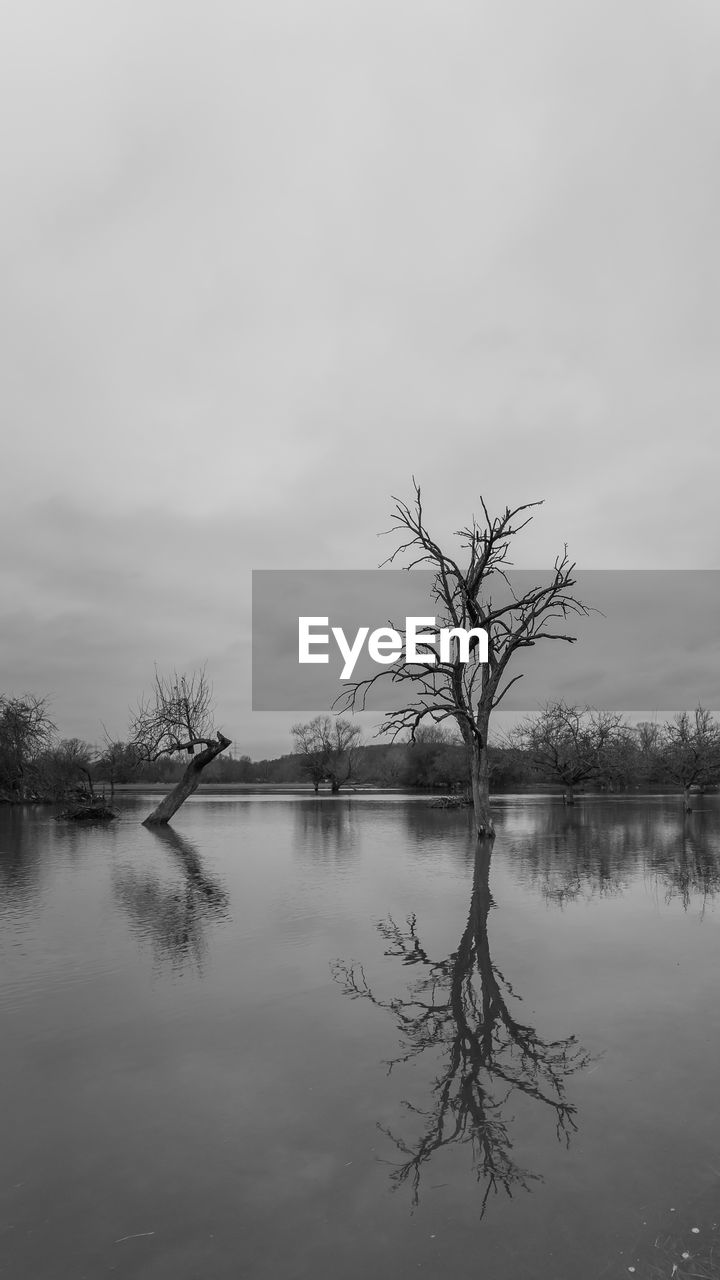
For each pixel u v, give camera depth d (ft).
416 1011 26.68
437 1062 22.18
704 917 42.52
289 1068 21.85
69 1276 13.10
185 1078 21.21
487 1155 17.01
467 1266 13.24
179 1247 13.89
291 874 60.03
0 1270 13.26
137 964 32.91
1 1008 27.17
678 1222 14.47
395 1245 13.84
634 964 32.68
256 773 430.61
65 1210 15.12
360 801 196.65
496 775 262.67
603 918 42.32
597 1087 20.47
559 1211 14.88
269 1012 26.66
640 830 102.01
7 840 90.07
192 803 186.19
